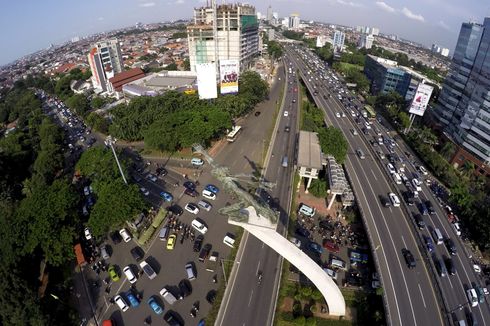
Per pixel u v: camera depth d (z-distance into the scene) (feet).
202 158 399.03
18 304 187.52
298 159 328.49
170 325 204.13
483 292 225.97
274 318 207.72
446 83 478.18
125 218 257.14
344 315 218.18
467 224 296.51
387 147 431.84
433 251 255.70
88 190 344.69
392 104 577.02
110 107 599.16
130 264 250.57
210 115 418.10
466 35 426.92
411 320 199.52
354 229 294.05
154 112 461.37
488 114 370.53
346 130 471.21
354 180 338.54
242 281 231.71
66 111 643.45
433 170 389.80
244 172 364.99
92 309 216.95
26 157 429.38
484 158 379.96
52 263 232.12
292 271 247.91
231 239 266.16
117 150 368.27
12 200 320.50
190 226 286.66
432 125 500.74
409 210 298.97
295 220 298.35
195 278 236.84
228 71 506.48
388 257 242.58
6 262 217.36
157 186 343.67
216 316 206.90
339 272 249.96
